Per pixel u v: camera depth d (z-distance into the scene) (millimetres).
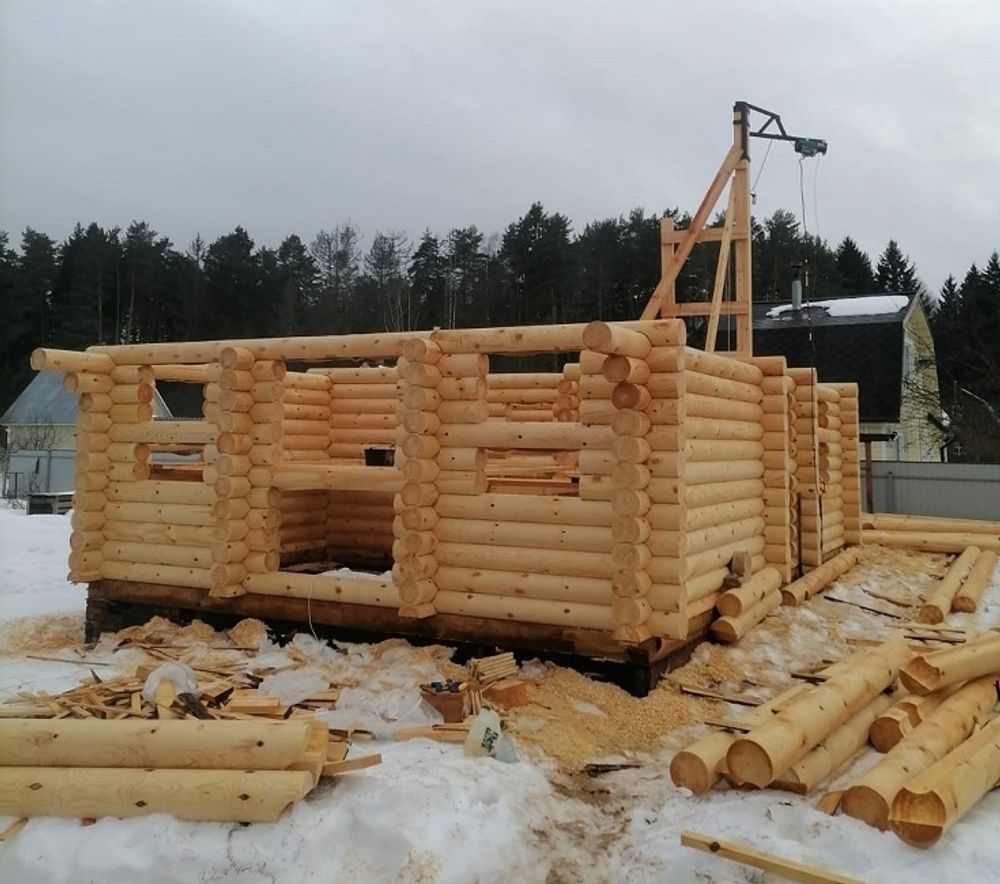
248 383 8672
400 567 7605
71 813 4473
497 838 4500
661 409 7051
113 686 6098
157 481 9148
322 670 7406
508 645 7508
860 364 24000
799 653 8523
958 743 5297
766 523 10523
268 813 4355
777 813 4559
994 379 31562
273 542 8633
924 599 11336
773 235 46625
